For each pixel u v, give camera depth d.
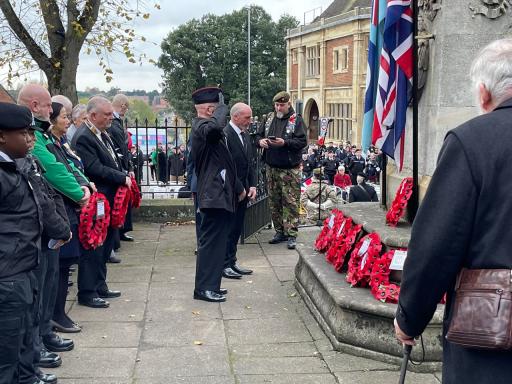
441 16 4.79
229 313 5.34
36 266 3.39
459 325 1.97
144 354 4.42
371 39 5.29
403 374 2.41
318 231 7.62
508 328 1.88
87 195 4.73
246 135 6.74
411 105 5.32
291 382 3.93
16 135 3.30
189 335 4.80
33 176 3.68
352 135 41.81
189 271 6.76
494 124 2.03
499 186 1.98
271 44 60.00
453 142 2.05
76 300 5.69
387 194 5.80
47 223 3.79
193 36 59.16
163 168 12.38
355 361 4.25
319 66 47.66
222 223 5.66
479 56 2.17
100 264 5.58
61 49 10.12
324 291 5.07
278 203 7.96
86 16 9.88
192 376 4.04
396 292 4.30
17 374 3.37
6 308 3.21
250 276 6.56
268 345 4.59
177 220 9.83
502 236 1.97
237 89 59.22
